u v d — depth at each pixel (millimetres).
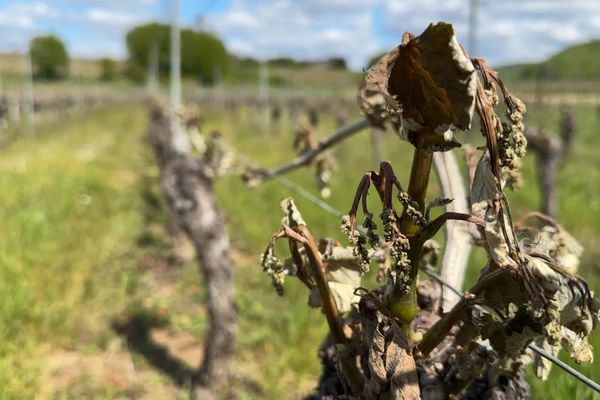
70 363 5691
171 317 6633
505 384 1251
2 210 9336
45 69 64312
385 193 966
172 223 8180
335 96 43156
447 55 836
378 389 1073
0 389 4887
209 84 58875
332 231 7879
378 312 1147
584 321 992
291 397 5020
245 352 5703
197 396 5004
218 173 4895
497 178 918
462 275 1491
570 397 2672
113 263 8188
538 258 1010
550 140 8039
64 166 14664
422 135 918
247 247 8719
